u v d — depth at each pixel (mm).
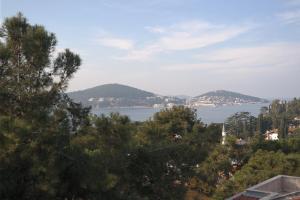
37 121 10898
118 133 13047
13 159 10344
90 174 10977
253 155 39375
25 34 11430
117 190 12805
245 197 18125
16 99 11344
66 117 11930
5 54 10656
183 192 16391
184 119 30734
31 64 11547
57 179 10305
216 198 29891
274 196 17172
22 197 10695
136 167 14930
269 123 136000
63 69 12180
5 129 9898
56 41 11906
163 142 17312
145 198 13945
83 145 12234
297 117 157875
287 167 34531
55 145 10789
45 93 11797
